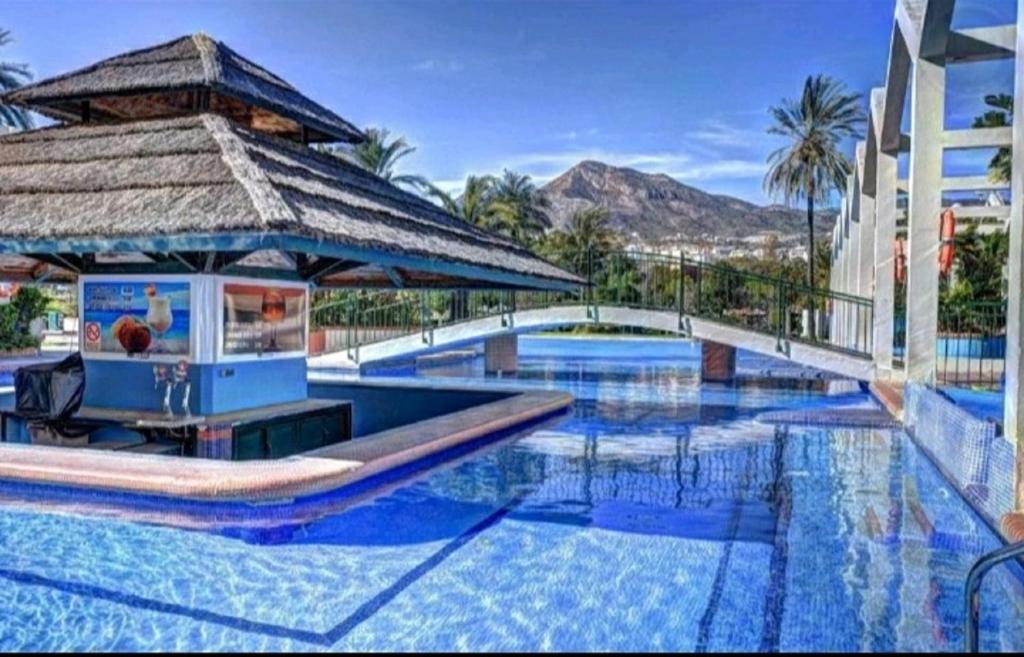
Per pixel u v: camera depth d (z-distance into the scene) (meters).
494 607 4.51
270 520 6.26
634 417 11.88
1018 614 4.42
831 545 5.69
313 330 19.72
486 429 9.49
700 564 5.27
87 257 8.39
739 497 7.08
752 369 20.02
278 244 6.07
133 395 8.30
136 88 8.61
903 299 18.67
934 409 8.34
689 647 4.00
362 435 12.79
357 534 5.94
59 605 4.53
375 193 9.71
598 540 5.81
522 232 49.56
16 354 20.81
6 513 6.33
